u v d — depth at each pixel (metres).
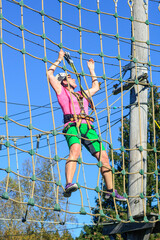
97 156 6.66
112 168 6.71
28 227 20.98
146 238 7.19
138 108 8.12
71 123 6.55
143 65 8.40
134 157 7.95
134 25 8.63
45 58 6.59
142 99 8.30
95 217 20.95
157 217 7.32
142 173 7.24
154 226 7.18
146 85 8.15
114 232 7.71
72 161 6.40
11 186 21.70
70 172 6.35
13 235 19.52
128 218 7.58
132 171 7.88
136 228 7.34
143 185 7.77
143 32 8.59
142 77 8.20
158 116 21.44
